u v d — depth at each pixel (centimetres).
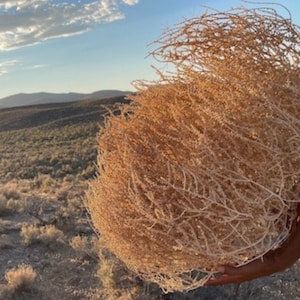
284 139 185
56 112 8644
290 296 793
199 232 192
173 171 187
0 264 1009
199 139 186
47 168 2881
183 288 215
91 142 4028
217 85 196
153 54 210
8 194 1738
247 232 191
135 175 195
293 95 189
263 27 200
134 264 217
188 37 204
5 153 4234
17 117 8919
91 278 924
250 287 796
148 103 214
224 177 183
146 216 192
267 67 194
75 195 1725
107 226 215
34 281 895
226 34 199
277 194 188
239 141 185
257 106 186
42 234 1128
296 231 188
